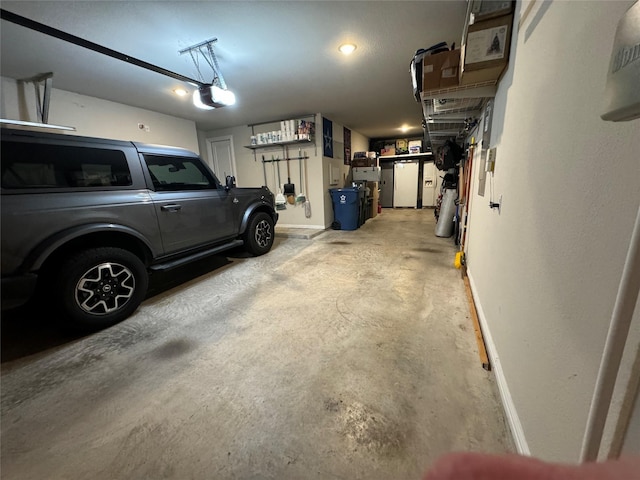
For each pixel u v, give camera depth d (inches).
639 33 15.1
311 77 132.4
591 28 27.5
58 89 138.6
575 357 28.1
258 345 70.9
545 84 39.5
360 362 63.1
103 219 78.5
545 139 38.7
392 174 377.1
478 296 84.3
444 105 100.3
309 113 205.2
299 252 162.7
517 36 55.2
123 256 82.4
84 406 52.5
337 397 53.3
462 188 151.4
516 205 50.8
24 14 79.8
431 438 44.3
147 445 44.6
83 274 74.2
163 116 189.3
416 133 312.5
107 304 80.2
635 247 17.0
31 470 41.0
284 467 40.8
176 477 39.7
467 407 49.9
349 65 119.6
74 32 90.0
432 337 72.0
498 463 10.2
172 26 88.0
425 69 79.7
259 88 146.6
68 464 41.7
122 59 99.3
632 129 21.1
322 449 43.3
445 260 137.9
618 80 17.0
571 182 30.8
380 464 40.8
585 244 27.4
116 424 48.6
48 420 49.5
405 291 101.7
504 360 52.5
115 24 86.3
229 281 117.1
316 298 98.1
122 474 40.3
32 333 77.7
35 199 66.1
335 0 77.9
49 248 66.9
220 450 43.6
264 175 236.1
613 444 20.2
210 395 54.7
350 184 282.0
